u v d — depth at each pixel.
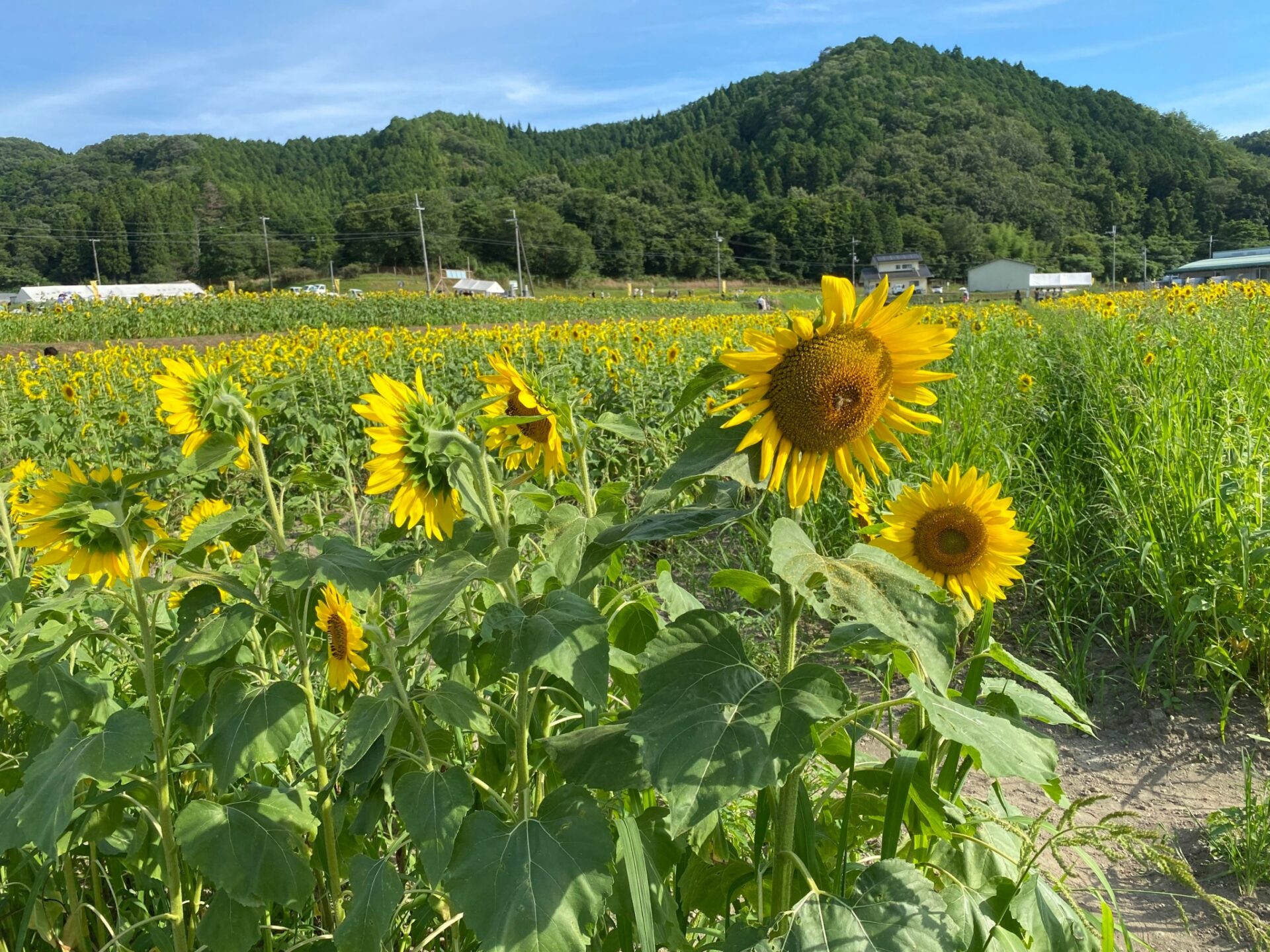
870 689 4.31
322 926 2.48
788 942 1.56
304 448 8.32
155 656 2.32
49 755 1.89
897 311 1.67
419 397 2.03
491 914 1.59
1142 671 4.34
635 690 2.28
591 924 1.62
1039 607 4.95
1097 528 5.26
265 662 2.52
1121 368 7.60
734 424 1.65
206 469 2.18
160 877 2.40
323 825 2.18
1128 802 3.50
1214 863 3.10
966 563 2.25
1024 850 1.80
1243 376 6.26
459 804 1.77
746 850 2.65
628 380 8.95
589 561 1.78
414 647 2.35
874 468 1.76
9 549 3.00
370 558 2.11
